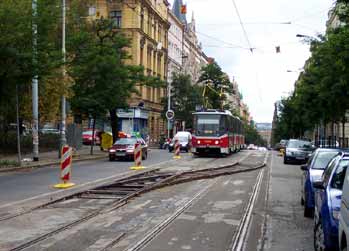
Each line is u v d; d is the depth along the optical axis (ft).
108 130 207.92
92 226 38.78
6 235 35.01
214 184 72.74
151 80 152.87
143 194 59.47
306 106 125.59
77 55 122.42
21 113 117.80
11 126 134.72
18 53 82.23
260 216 45.34
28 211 45.14
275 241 34.71
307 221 42.83
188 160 127.13
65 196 54.19
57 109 120.26
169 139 212.84
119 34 149.48
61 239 33.96
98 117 137.59
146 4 237.45
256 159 141.38
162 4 281.74
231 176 87.10
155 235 35.73
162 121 282.36
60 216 42.88
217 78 327.47
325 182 31.09
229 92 333.42
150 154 158.81
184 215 44.83
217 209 48.83
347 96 83.71
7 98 94.38
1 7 81.30
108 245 32.14
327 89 85.46
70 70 118.01
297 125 250.57
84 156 127.95
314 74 103.55
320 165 47.06
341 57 61.77
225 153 150.20
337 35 63.93
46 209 46.73
